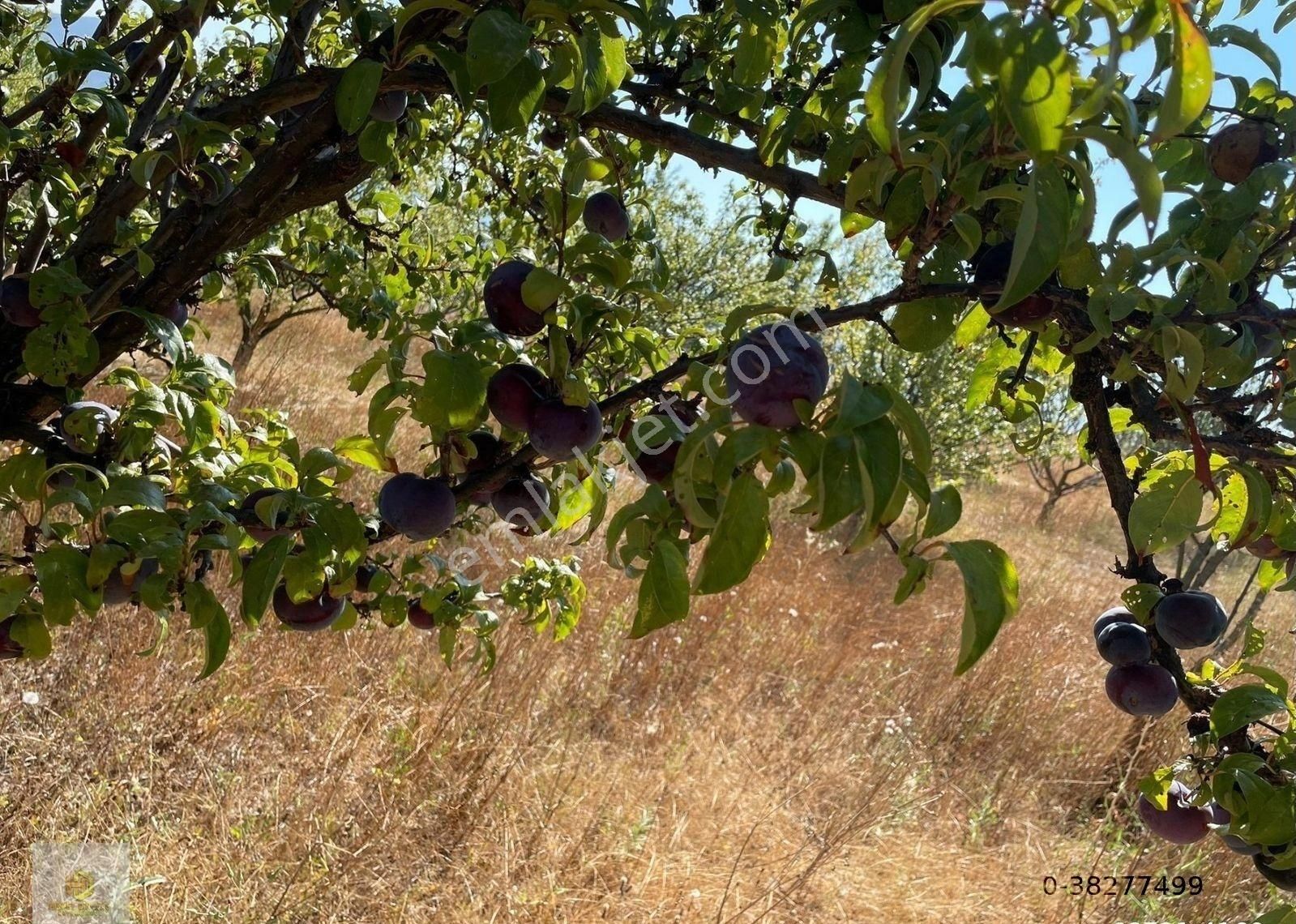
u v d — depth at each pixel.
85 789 3.73
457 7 1.18
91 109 1.71
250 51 2.64
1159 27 1.26
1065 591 11.10
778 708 6.49
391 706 4.83
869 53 1.59
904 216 1.21
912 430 0.84
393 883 3.91
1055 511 19.66
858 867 4.87
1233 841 1.52
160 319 1.54
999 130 1.04
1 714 3.94
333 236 2.93
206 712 4.46
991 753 6.46
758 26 1.76
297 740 4.50
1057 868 5.29
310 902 3.61
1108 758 6.45
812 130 1.60
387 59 1.29
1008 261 1.29
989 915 4.65
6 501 1.48
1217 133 1.54
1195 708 1.61
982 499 18.91
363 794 4.29
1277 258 1.50
